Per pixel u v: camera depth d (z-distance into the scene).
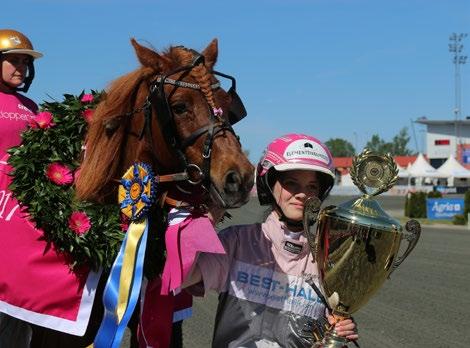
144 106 2.84
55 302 2.89
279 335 2.62
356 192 47.69
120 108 2.93
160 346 2.95
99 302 2.96
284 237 2.67
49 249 2.93
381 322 6.38
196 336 5.75
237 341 2.62
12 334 3.12
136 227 2.83
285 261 2.68
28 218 2.97
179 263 2.54
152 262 2.94
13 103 3.69
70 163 3.08
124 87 2.92
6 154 3.54
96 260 2.88
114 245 2.90
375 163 2.79
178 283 2.51
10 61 3.90
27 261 2.93
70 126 3.13
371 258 2.67
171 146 2.73
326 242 2.67
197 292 2.71
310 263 2.70
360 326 6.21
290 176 2.65
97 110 3.00
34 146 3.06
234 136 2.67
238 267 2.66
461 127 69.81
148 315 2.94
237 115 2.95
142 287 2.95
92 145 2.97
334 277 2.67
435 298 7.66
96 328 2.97
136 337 3.22
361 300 2.71
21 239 2.97
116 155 2.96
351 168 2.79
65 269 2.91
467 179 53.84
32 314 2.89
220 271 2.64
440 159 70.44
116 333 2.73
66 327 2.86
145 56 2.85
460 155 64.56
